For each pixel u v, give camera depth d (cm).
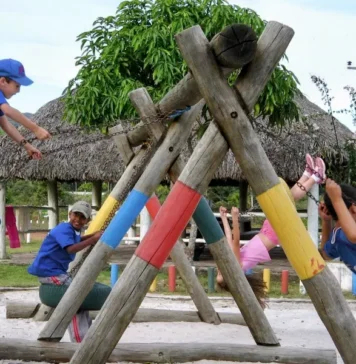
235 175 1347
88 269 711
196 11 1130
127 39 1179
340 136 1406
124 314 523
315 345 799
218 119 514
